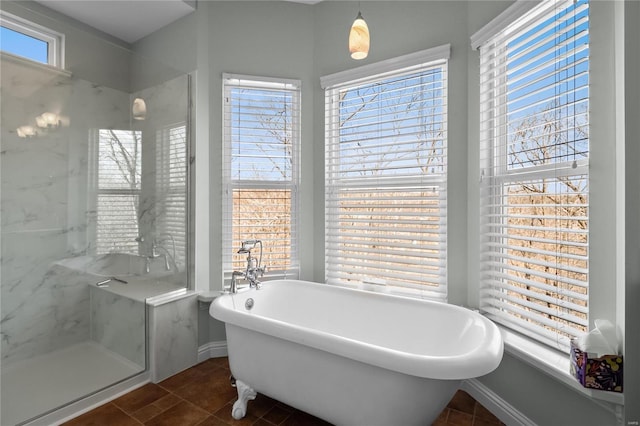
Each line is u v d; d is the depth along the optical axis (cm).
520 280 182
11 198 209
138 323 231
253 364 185
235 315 186
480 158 207
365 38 155
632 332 124
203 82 258
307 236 277
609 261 134
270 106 273
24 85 213
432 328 192
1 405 188
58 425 183
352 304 224
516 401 176
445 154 227
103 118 238
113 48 239
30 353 214
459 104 219
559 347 158
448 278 224
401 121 242
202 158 259
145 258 245
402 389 140
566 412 150
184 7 248
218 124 263
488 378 196
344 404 156
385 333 209
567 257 153
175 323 238
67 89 228
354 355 145
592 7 139
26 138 214
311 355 163
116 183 240
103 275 236
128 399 207
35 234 218
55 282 224
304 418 191
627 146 124
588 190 142
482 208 207
